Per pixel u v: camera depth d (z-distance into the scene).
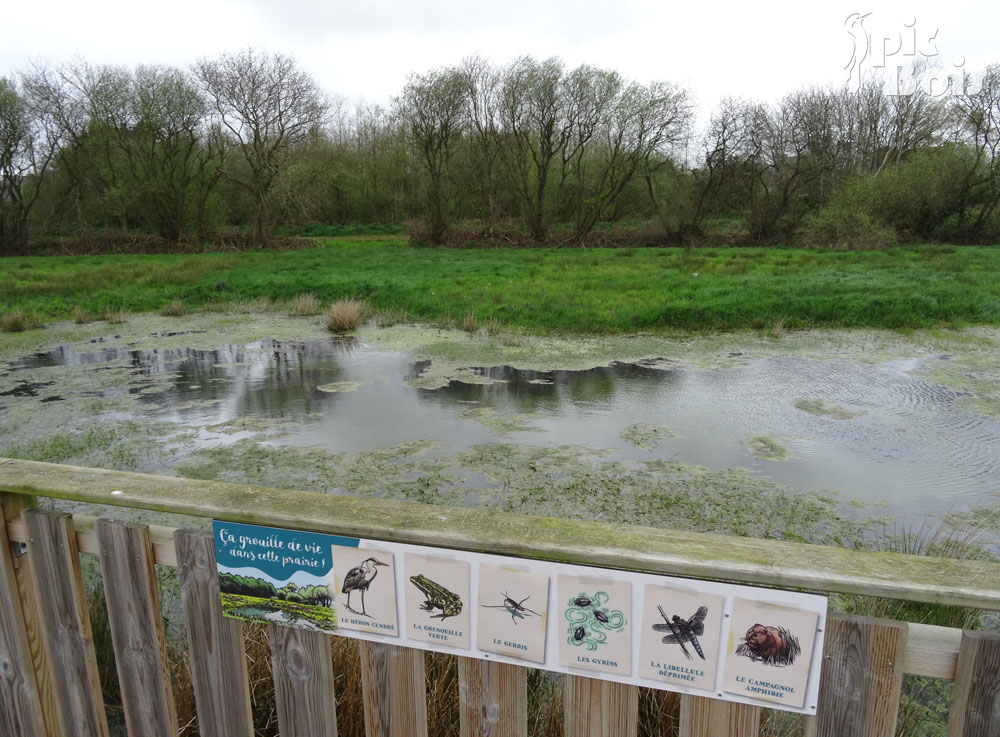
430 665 2.15
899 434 6.68
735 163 31.11
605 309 13.00
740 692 1.16
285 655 1.43
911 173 28.38
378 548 1.28
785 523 4.76
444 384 8.66
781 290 13.98
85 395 8.22
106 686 2.48
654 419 7.21
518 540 1.20
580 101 30.28
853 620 1.09
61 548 1.53
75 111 31.48
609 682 1.24
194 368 9.59
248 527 1.35
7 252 30.77
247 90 30.39
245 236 34.31
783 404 7.73
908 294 13.12
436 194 32.34
